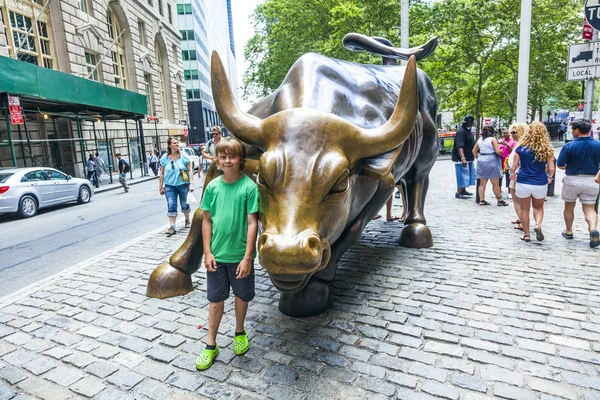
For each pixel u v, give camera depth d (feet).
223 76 9.93
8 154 63.10
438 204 29.50
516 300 12.64
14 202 35.12
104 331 11.47
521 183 18.63
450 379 8.82
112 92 64.64
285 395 8.45
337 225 9.37
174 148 23.15
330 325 11.35
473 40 71.61
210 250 9.59
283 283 8.77
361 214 12.76
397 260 16.72
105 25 84.58
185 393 8.64
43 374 9.50
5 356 10.30
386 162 10.03
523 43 33.96
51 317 12.47
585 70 22.15
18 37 62.64
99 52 82.07
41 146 68.95
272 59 88.17
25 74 45.21
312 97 11.03
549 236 19.75
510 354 9.68
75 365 9.80
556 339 10.32
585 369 9.05
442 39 70.28
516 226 21.53
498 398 8.20
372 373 9.11
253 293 9.77
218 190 9.50
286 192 8.41
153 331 11.37
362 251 18.08
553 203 28.12
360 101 12.60
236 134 9.83
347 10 60.70
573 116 77.61
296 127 8.87
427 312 12.00
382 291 13.61
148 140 107.55
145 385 8.95
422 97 17.03
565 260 16.16
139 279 15.64
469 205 28.78
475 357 9.61
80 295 14.15
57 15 69.41
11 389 8.96
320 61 12.53
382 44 20.02
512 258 16.56
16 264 20.21
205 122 212.23
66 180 42.37
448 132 92.84
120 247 20.52
